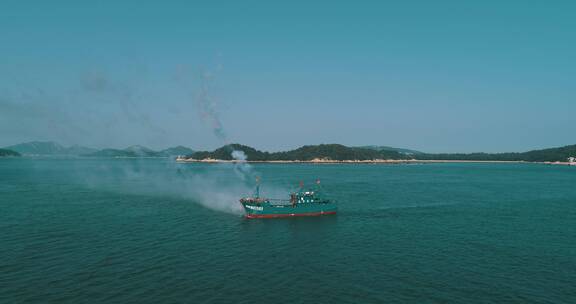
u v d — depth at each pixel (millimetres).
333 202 91938
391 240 65562
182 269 49312
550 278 47125
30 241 62125
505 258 55031
